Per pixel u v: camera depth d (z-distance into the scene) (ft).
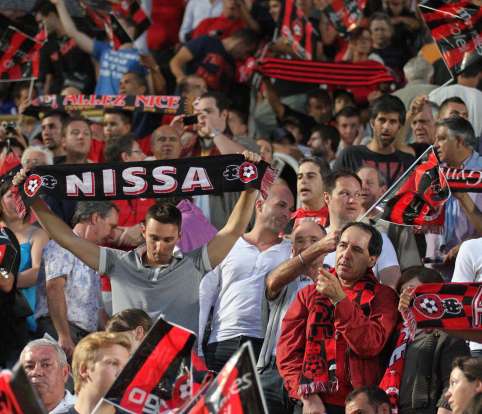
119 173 73.56
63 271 81.41
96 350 59.93
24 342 79.51
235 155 73.00
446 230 82.23
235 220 73.15
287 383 68.59
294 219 83.51
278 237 77.92
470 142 83.82
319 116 109.81
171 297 72.38
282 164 99.09
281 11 112.37
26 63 103.40
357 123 104.06
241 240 77.71
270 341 73.36
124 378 51.60
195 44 116.37
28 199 73.41
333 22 115.55
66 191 73.46
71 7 123.95
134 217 88.48
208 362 77.05
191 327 72.59
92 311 81.97
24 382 46.29
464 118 85.51
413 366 67.51
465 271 73.67
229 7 122.11
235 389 46.44
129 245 83.05
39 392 64.69
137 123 106.73
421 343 67.82
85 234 82.33
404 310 64.39
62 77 121.49
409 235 81.00
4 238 78.79
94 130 105.29
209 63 116.06
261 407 46.32
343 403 67.51
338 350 67.46
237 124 105.09
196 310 72.79
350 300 66.80
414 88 104.22
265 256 77.00
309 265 71.00
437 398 67.21
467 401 61.36
